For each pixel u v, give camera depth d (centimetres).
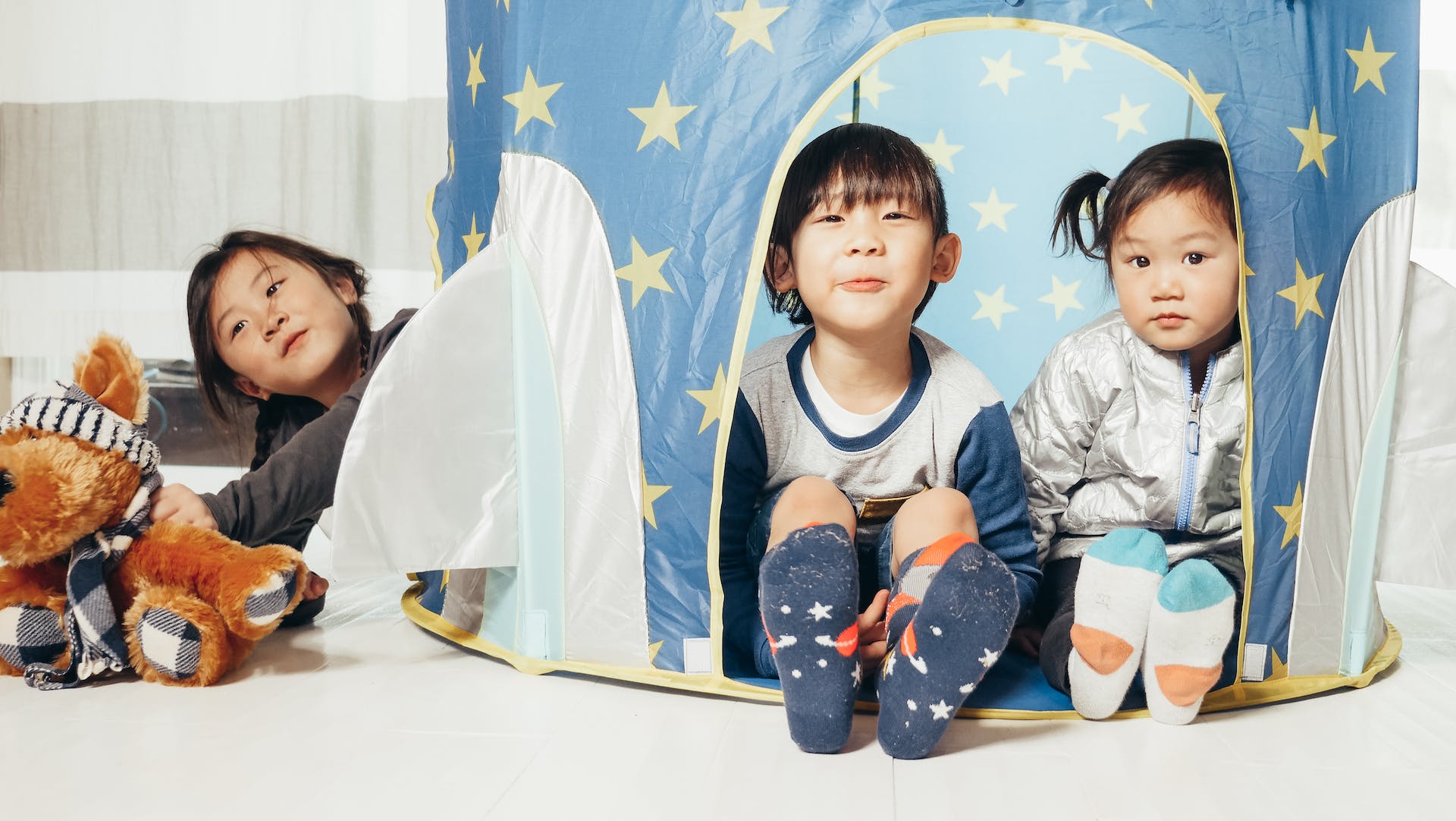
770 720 127
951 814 102
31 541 134
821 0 128
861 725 126
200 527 144
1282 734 127
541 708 130
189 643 136
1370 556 148
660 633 136
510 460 143
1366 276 144
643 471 135
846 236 146
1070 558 158
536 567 141
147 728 123
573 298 137
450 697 134
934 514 137
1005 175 186
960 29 127
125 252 238
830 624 116
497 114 157
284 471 156
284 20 233
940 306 190
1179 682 126
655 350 134
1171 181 144
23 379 242
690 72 131
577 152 135
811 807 103
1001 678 142
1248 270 134
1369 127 142
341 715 128
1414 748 123
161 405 238
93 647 137
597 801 103
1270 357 135
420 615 169
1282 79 133
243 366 209
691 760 114
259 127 234
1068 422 159
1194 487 151
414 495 139
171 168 236
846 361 152
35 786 106
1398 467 152
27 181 239
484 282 140
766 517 147
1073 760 117
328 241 233
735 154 130
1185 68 130
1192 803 106
